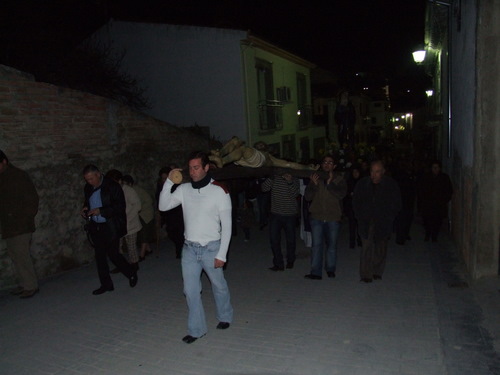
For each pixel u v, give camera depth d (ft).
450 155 35.73
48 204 27.17
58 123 28.07
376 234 22.75
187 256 16.71
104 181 22.27
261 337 16.94
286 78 71.51
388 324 17.51
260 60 60.34
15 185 22.36
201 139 41.57
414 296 20.56
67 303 21.86
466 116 24.36
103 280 23.00
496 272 21.30
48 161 27.43
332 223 23.71
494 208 20.84
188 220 16.67
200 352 15.99
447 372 13.75
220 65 55.06
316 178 23.12
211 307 20.44
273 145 65.46
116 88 49.57
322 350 15.61
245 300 21.27
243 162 22.86
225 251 16.57
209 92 55.67
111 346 16.90
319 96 112.16
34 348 17.07
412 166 46.68
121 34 57.26
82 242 29.22
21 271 22.86
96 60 46.62
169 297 22.16
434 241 32.30
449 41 35.12
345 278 23.93
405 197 31.24
